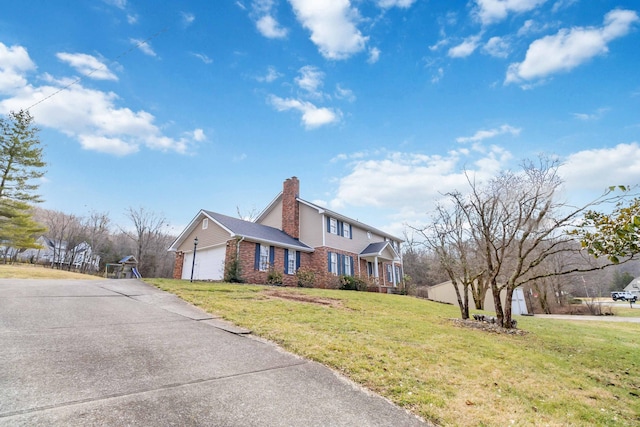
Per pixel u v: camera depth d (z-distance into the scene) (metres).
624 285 55.72
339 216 22.31
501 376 5.20
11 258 37.59
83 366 3.94
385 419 3.36
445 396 4.09
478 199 11.02
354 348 5.65
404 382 4.38
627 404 4.77
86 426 2.68
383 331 7.39
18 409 2.85
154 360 4.34
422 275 37.19
